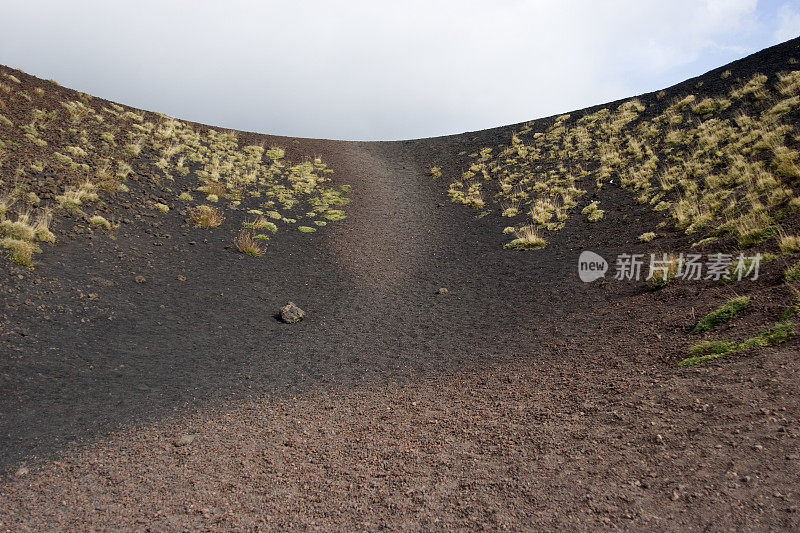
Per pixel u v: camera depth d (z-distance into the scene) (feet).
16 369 23.31
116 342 28.40
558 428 17.02
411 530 12.35
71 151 55.42
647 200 55.01
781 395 15.14
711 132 63.31
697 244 37.32
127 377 24.88
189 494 14.92
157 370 26.14
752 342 19.22
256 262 46.88
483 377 24.63
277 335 33.30
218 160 75.92
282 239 54.95
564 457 14.97
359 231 61.21
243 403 23.08
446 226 63.52
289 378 26.53
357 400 23.30
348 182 82.33
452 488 14.24
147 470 16.57
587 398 19.11
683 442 14.23
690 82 86.07
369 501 14.01
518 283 42.39
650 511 11.59
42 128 57.93
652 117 78.74
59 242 38.17
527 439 16.66
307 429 19.97
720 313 23.09
